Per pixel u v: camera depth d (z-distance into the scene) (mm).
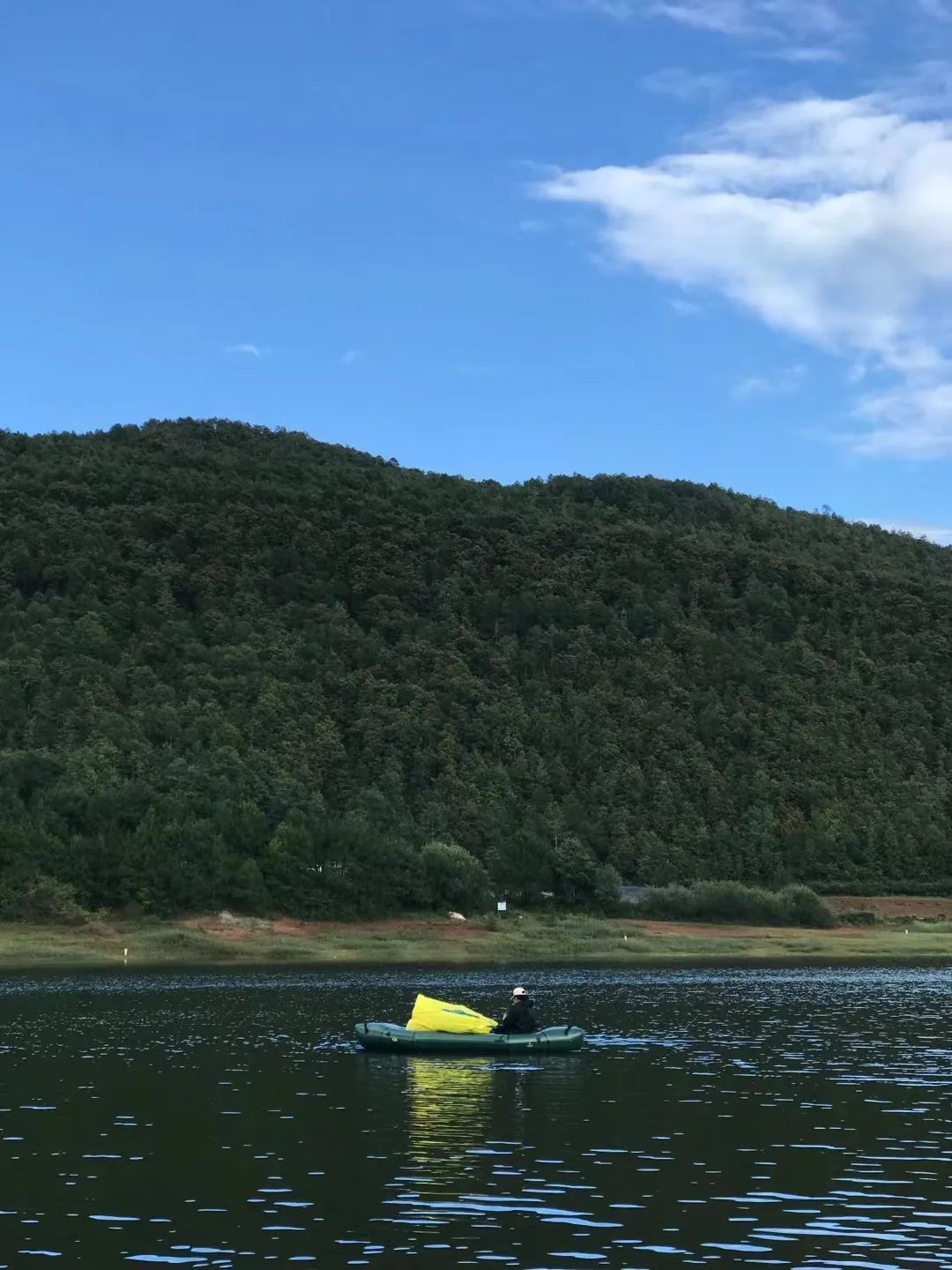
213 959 85750
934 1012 54219
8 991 63219
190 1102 32312
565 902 112062
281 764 126688
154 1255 19688
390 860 104000
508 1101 32531
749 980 72062
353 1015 52219
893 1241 20469
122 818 100500
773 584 186625
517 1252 19828
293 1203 22453
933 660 176250
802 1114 30672
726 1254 19812
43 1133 28281
